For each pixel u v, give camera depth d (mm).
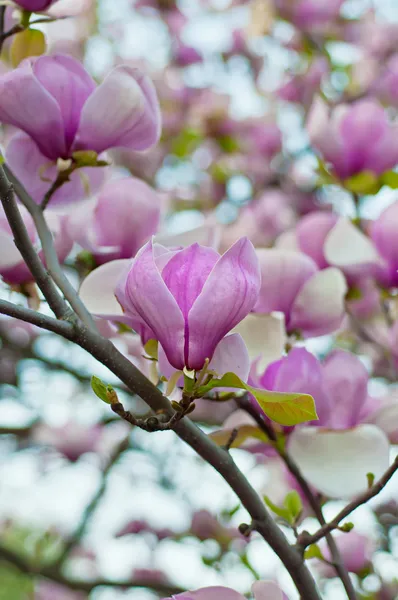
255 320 1066
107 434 2656
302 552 1030
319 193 2840
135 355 1164
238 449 1138
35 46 1173
